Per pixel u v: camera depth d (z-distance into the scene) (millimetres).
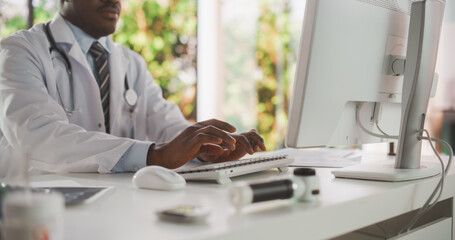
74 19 1609
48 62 1492
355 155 1436
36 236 453
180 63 3719
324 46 860
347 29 900
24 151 497
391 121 1173
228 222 586
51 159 1168
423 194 937
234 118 4004
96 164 1136
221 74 3922
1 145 1416
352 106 1033
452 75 2781
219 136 1076
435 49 1013
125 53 1747
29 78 1352
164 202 724
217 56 3896
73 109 1541
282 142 4129
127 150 1139
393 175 926
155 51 3621
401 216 1074
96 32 1635
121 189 855
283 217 614
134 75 1734
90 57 1620
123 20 3490
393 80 1065
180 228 558
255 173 1095
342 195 771
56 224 471
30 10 2953
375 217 789
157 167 867
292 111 873
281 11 4105
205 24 3873
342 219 714
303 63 852
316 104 878
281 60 4117
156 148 1133
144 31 3576
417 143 1016
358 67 949
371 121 1102
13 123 1229
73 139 1163
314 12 833
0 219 516
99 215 630
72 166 1148
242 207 639
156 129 1705
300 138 875
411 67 995
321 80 873
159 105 1759
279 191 671
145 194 798
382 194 802
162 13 3639
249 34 4035
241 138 1176
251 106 4051
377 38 982
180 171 965
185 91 3738
